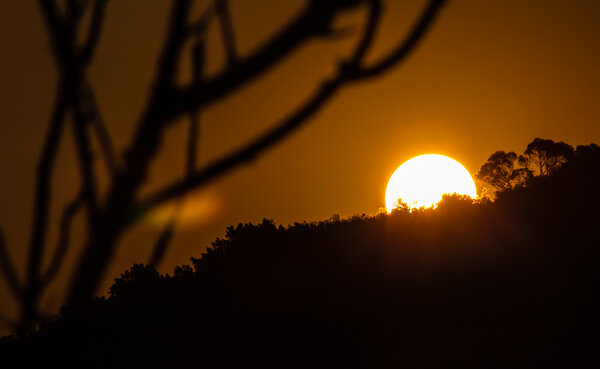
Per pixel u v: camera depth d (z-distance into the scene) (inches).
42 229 120.3
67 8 119.3
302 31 99.6
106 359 2844.5
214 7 113.3
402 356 3206.2
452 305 3735.2
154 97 107.3
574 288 3661.4
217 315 3501.5
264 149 106.3
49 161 120.0
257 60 99.9
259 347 3432.6
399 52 106.7
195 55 109.4
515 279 3909.9
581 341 3051.2
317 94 106.3
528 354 2994.6
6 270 121.2
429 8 106.0
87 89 119.3
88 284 106.1
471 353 3095.5
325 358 3309.5
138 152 107.1
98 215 108.4
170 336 3235.7
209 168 107.3
